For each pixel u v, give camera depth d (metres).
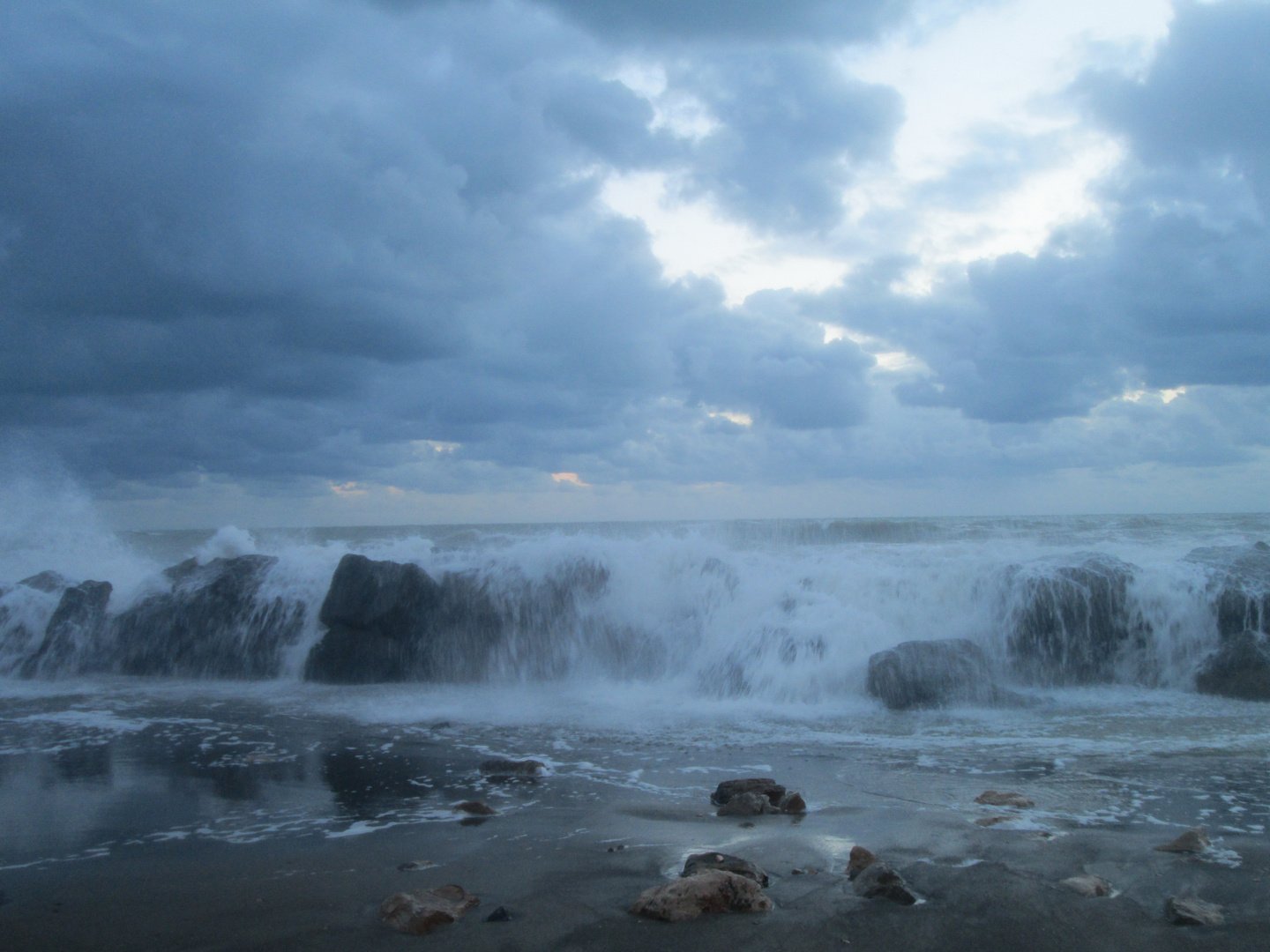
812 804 6.81
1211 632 12.25
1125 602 12.52
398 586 13.64
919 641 11.38
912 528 27.34
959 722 9.93
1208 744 8.79
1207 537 23.50
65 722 10.54
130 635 14.64
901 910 4.61
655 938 4.30
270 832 6.27
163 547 34.47
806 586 13.84
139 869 5.50
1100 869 5.18
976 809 6.59
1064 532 26.61
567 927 4.45
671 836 6.02
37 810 6.91
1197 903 4.62
